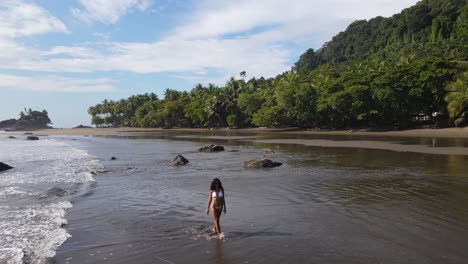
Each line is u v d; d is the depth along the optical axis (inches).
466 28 3777.1
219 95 4298.7
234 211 472.1
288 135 2608.3
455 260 293.6
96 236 384.5
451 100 2199.8
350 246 329.7
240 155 1248.2
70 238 378.9
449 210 447.5
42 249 348.2
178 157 1034.1
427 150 1228.5
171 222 431.5
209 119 4461.1
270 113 3280.0
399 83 2433.6
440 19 5590.6
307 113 2967.5
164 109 5383.9
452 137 1871.3
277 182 684.1
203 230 395.5
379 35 7249.0
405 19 6476.4
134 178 780.0
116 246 351.6
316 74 3752.5
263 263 298.4
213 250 331.9
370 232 368.8
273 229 389.4
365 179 691.4
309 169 851.4
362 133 2482.8
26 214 483.8
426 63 2437.3
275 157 1134.4
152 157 1258.0
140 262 310.2
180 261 309.1
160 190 638.5
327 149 1385.3
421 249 318.7
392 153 1170.6
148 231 397.4
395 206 474.6
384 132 2431.1
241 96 3907.5
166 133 3786.9
